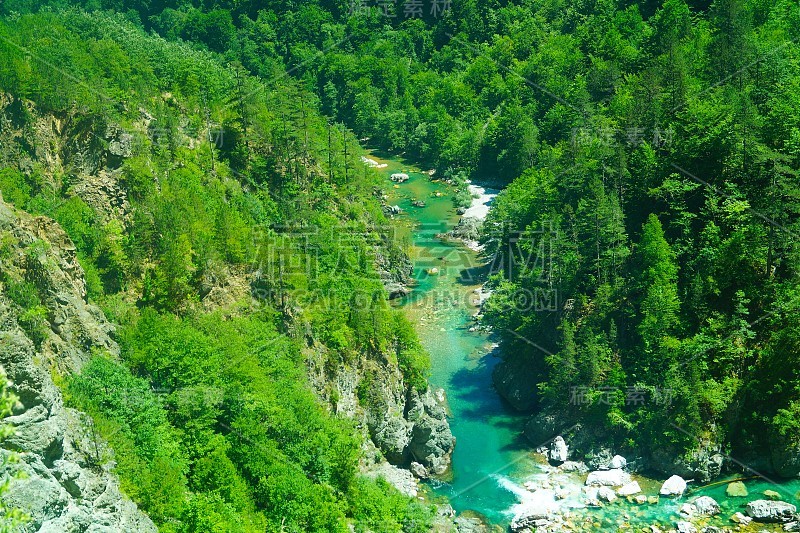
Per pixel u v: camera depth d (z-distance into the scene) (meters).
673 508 85.44
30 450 45.19
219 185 112.62
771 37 138.38
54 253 70.00
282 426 77.00
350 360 94.38
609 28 190.75
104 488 51.50
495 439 100.31
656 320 95.88
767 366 93.81
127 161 99.00
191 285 88.69
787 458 89.44
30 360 46.66
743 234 97.88
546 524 83.31
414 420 96.56
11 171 94.06
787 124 107.69
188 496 63.97
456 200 174.75
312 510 70.88
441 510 86.25
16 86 99.50
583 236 109.81
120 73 119.00
